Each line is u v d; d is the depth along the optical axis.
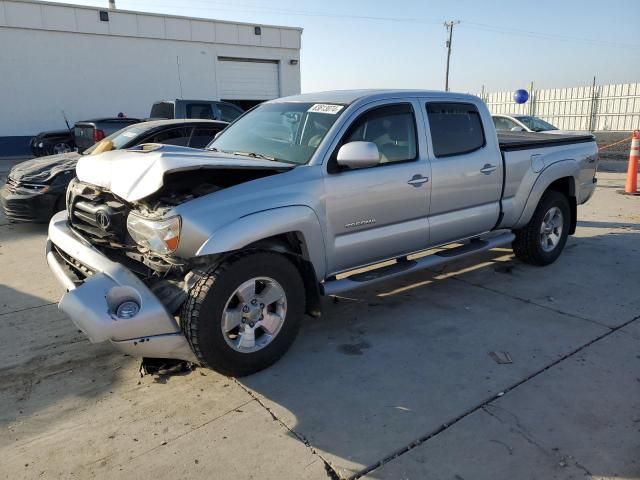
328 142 3.94
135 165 3.47
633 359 3.81
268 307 3.65
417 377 3.58
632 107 24.89
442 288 5.33
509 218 5.42
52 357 3.89
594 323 4.44
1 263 6.30
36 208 7.52
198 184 3.63
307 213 3.68
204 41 23.48
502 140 5.92
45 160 8.18
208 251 3.20
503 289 5.29
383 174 4.19
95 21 21.02
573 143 6.20
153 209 3.41
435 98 4.75
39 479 2.62
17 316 4.66
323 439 2.92
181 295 3.33
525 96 19.66
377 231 4.27
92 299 3.12
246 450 2.83
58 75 20.77
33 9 19.80
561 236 6.08
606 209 9.42
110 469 2.69
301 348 4.02
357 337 4.21
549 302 4.92
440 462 2.73
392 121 4.39
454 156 4.79
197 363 3.62
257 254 3.48
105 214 3.67
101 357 3.90
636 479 2.60
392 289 5.32
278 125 4.47
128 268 3.54
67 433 2.99
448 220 4.81
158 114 12.09
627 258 6.34
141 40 22.12
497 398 3.31
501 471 2.66
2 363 3.80
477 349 3.98
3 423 3.08
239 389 3.45
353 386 3.47
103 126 10.98
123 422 3.09
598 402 3.26
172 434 2.98
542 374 3.60
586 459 2.75
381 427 3.03
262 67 25.48
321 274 3.96
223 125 8.42
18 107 20.31
